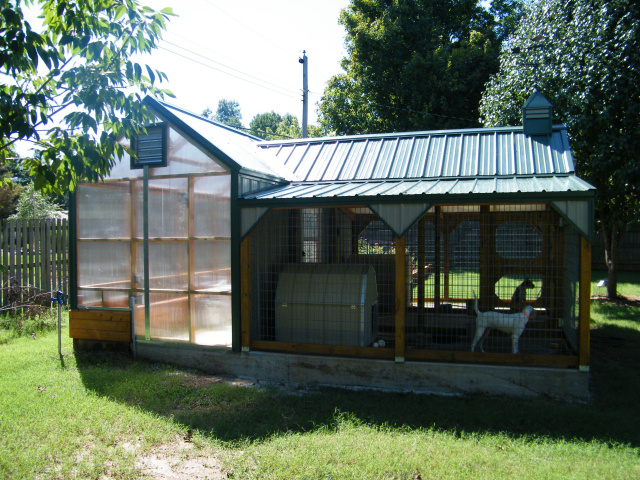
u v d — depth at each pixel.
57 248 11.58
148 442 4.77
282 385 6.84
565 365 6.10
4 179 4.34
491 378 6.29
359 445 4.66
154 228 7.72
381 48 22.64
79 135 4.15
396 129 22.44
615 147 9.58
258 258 7.52
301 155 9.45
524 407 5.71
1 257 10.22
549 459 4.41
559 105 10.53
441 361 6.48
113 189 7.96
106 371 7.05
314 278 7.41
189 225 7.51
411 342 7.93
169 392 6.24
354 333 7.05
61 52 4.01
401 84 22.36
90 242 8.12
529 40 11.69
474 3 25.72
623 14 9.37
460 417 5.48
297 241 8.60
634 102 9.28
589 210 5.78
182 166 7.50
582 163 10.88
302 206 6.73
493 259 7.89
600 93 9.62
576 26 10.16
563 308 7.65
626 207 12.20
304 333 7.29
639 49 9.09
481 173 7.49
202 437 4.88
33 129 3.71
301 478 4.02
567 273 7.45
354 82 24.67
